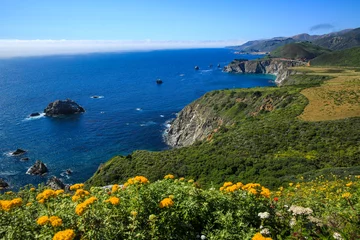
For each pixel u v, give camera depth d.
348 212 6.04
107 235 4.68
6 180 44.59
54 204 5.61
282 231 5.27
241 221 5.38
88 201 4.91
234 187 6.20
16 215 5.05
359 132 35.88
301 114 49.91
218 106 73.94
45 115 84.81
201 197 6.01
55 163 51.81
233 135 45.12
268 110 63.09
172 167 33.50
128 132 72.00
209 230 5.43
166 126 78.69
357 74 107.81
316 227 5.31
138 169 34.84
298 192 10.46
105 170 37.59
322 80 95.88
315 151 32.84
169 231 5.05
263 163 29.69
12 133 67.25
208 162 32.59
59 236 4.02
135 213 4.93
